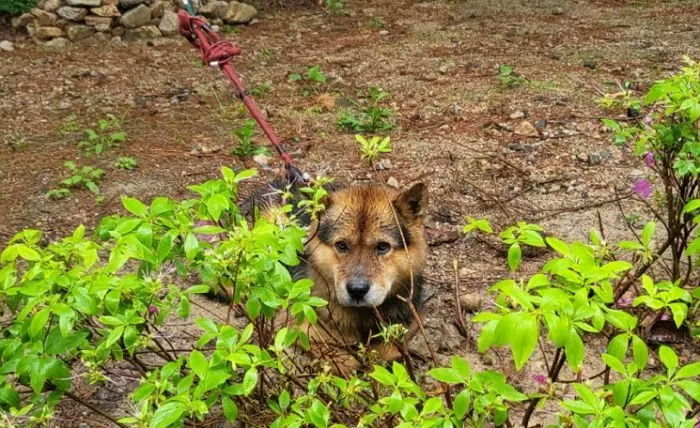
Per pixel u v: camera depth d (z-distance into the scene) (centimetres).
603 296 121
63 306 128
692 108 157
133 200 137
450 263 214
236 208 146
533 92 323
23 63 377
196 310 195
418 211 177
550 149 271
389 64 376
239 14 458
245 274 131
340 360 167
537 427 145
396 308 179
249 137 277
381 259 172
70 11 410
